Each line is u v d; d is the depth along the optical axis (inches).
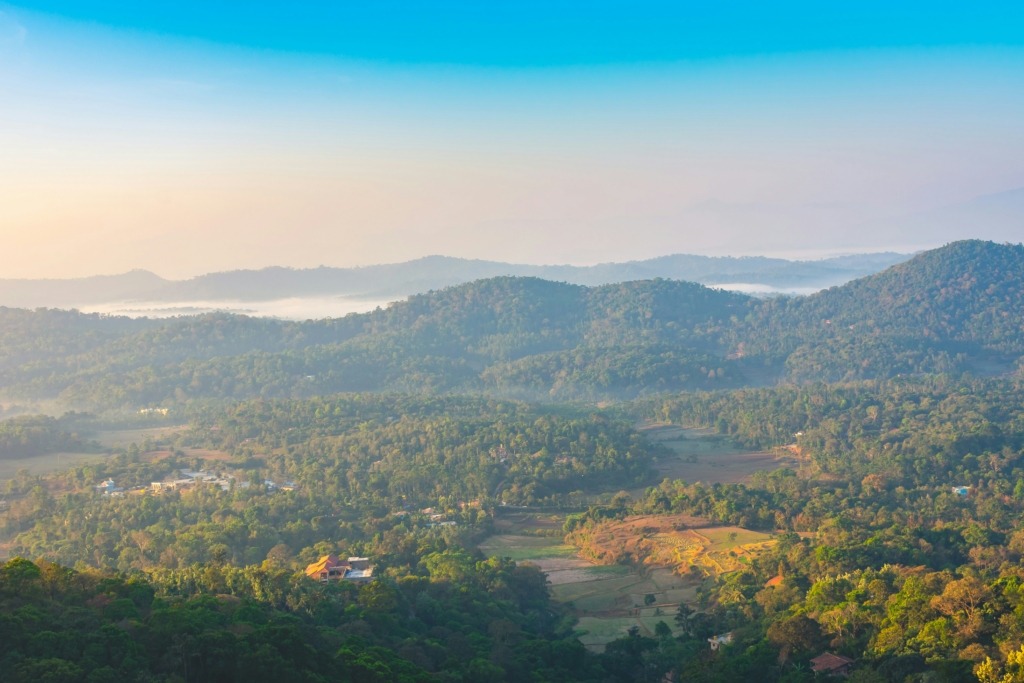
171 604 4148.6
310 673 3474.4
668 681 4576.8
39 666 3024.1
